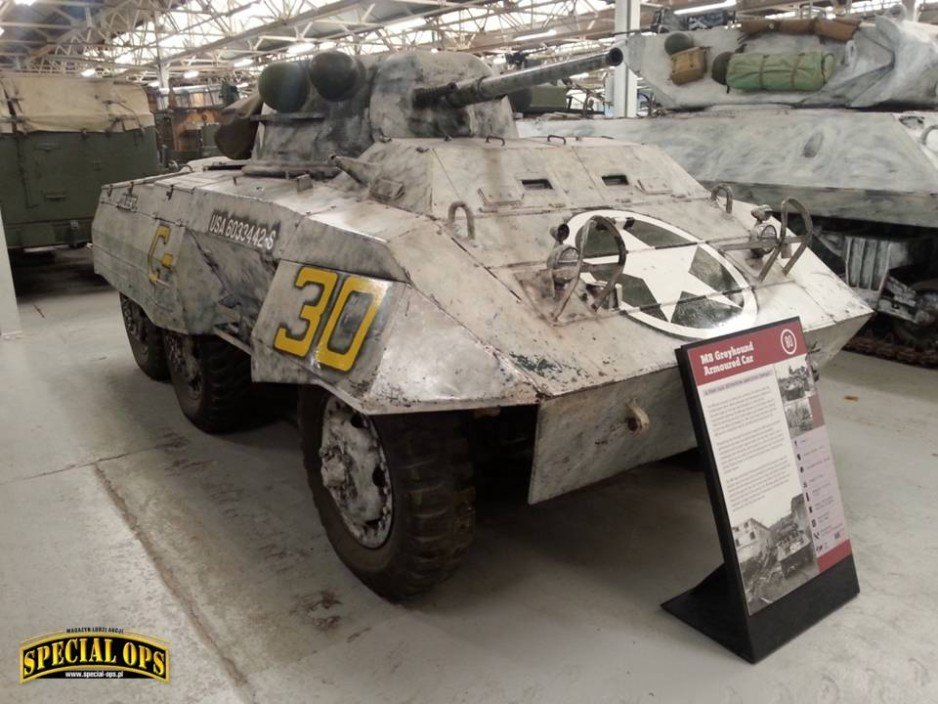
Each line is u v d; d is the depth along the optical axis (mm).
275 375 3389
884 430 5395
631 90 11680
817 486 3438
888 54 7145
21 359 7633
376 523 3486
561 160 4094
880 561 3807
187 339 5355
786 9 13297
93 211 11352
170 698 2984
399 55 4562
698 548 3963
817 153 7059
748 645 3104
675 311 3420
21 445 5449
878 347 7027
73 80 11094
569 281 3180
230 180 5086
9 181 10703
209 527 4258
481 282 3125
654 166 4441
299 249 3646
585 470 3355
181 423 5820
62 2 18625
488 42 21094
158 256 5188
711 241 4000
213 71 25672
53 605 3572
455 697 2957
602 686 3002
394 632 3340
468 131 4672
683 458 4879
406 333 2893
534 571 3781
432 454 3090
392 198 3648
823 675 3035
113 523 4320
